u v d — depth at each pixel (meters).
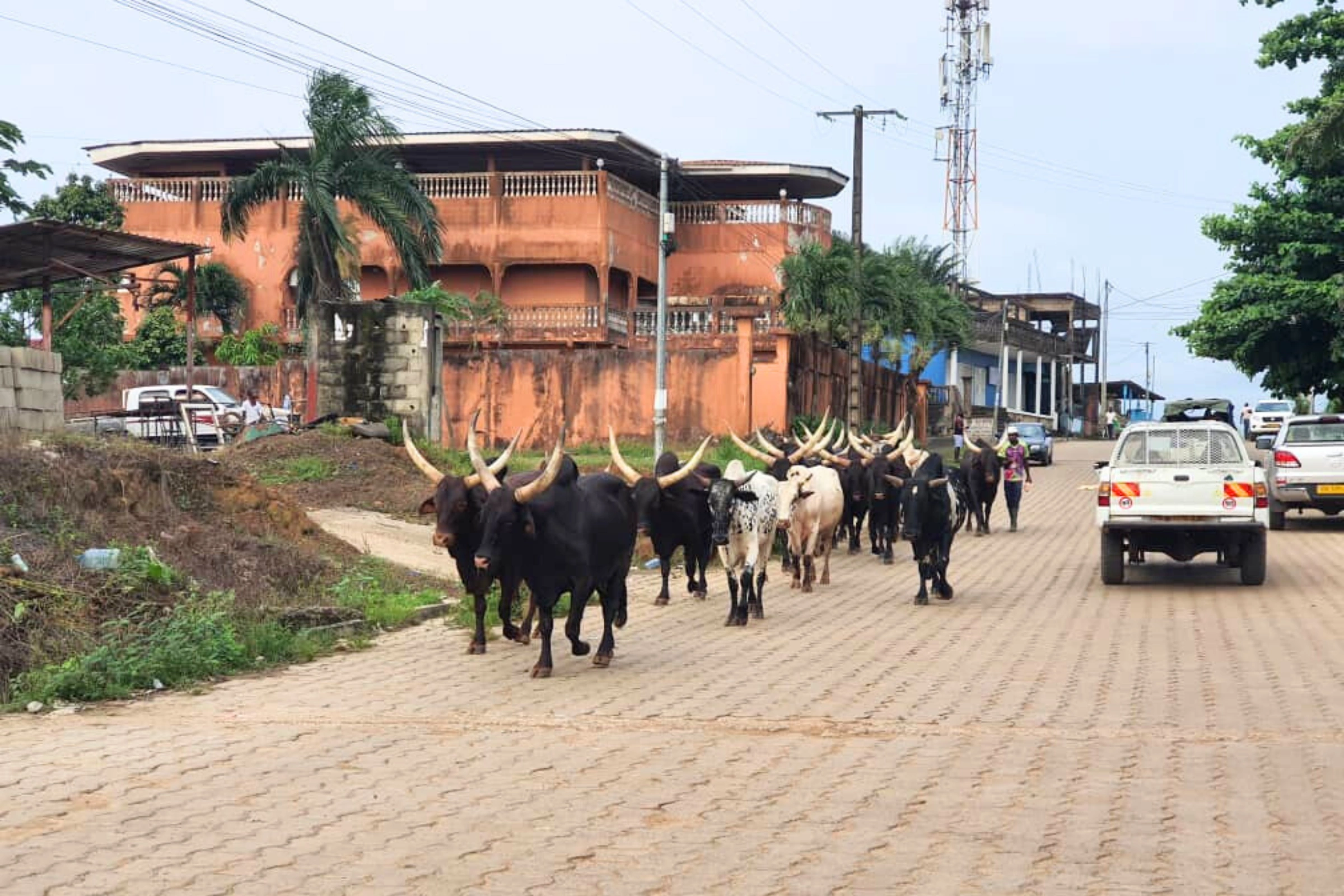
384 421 28.55
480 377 38.38
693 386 37.31
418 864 7.16
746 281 49.16
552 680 12.45
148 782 8.80
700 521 17.66
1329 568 21.33
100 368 32.28
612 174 46.00
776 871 7.02
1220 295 33.59
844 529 26.69
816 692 11.87
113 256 23.92
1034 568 22.36
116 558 13.99
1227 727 10.29
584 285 46.69
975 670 12.98
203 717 10.86
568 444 37.97
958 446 46.47
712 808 8.21
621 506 13.17
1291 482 26.45
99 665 11.95
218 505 17.45
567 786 8.73
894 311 43.38
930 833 7.66
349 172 34.75
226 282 45.25
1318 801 8.20
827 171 51.34
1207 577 20.45
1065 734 10.12
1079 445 64.31
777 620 16.52
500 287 46.34
